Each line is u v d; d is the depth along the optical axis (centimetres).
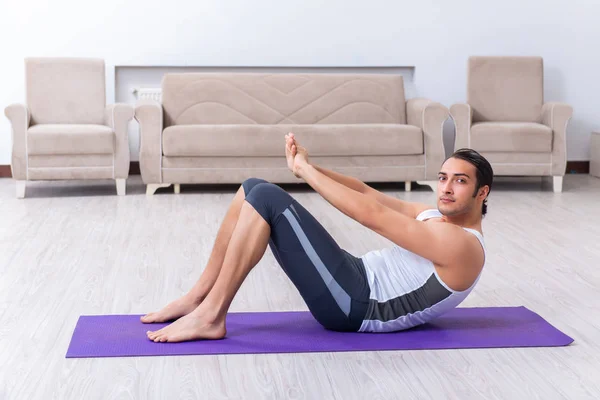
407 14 669
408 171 588
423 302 260
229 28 656
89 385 229
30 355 253
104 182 641
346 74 641
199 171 573
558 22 682
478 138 591
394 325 267
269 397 222
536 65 639
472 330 276
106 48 647
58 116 603
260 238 255
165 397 221
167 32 651
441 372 239
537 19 680
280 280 348
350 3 663
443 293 256
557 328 285
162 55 653
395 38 671
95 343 261
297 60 666
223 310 265
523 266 376
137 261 381
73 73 605
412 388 228
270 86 629
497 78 639
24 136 550
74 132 555
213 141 568
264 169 578
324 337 266
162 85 621
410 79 687
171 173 572
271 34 660
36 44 641
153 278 351
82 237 431
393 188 616
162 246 412
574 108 693
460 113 591
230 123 622
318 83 634
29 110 596
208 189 607
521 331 275
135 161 682
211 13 653
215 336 264
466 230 254
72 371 239
